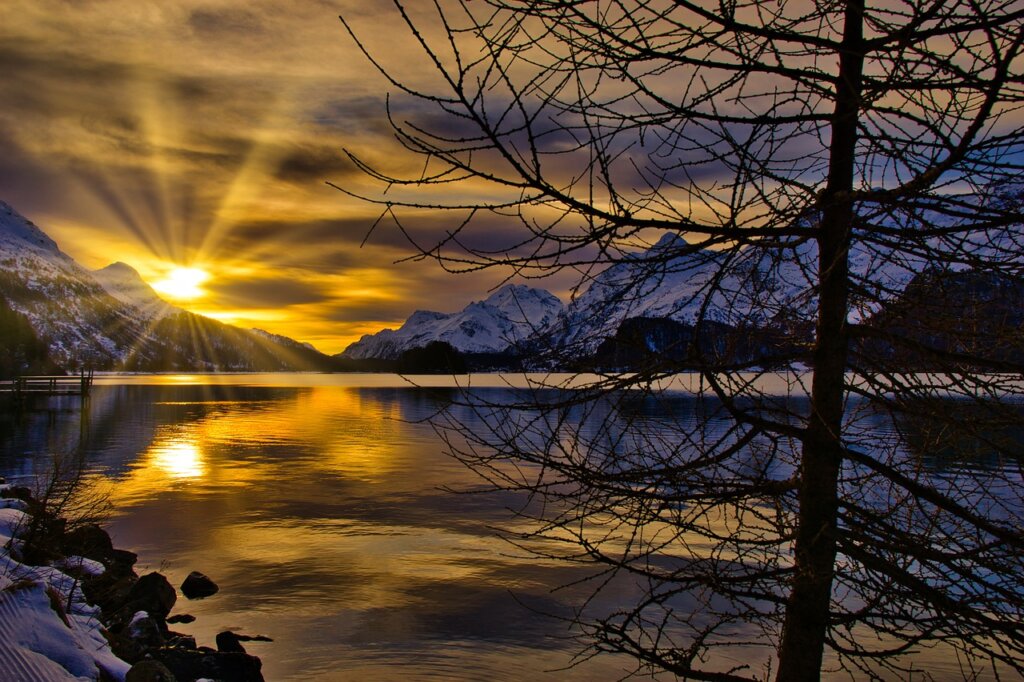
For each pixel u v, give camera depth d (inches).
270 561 724.0
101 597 499.2
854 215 105.6
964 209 101.0
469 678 460.1
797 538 116.6
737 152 103.5
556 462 115.7
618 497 121.7
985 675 410.9
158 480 1238.9
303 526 879.7
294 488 1159.0
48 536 517.0
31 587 344.5
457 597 609.6
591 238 100.0
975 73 86.4
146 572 682.8
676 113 100.6
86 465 1414.9
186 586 623.8
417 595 615.2
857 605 342.3
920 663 433.4
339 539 813.2
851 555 112.0
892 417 116.6
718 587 119.6
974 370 109.7
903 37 90.4
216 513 955.3
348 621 557.0
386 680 456.1
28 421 2522.1
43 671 287.4
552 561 693.9
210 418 2802.7
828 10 108.5
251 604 596.7
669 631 507.5
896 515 129.6
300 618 565.0
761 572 119.6
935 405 106.9
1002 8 93.3
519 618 557.3
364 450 1729.8
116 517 922.7
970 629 106.6
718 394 109.0
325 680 457.4
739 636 497.0
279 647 508.7
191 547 779.4
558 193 96.9
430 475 1282.0
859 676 416.5
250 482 1221.7
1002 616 106.1
